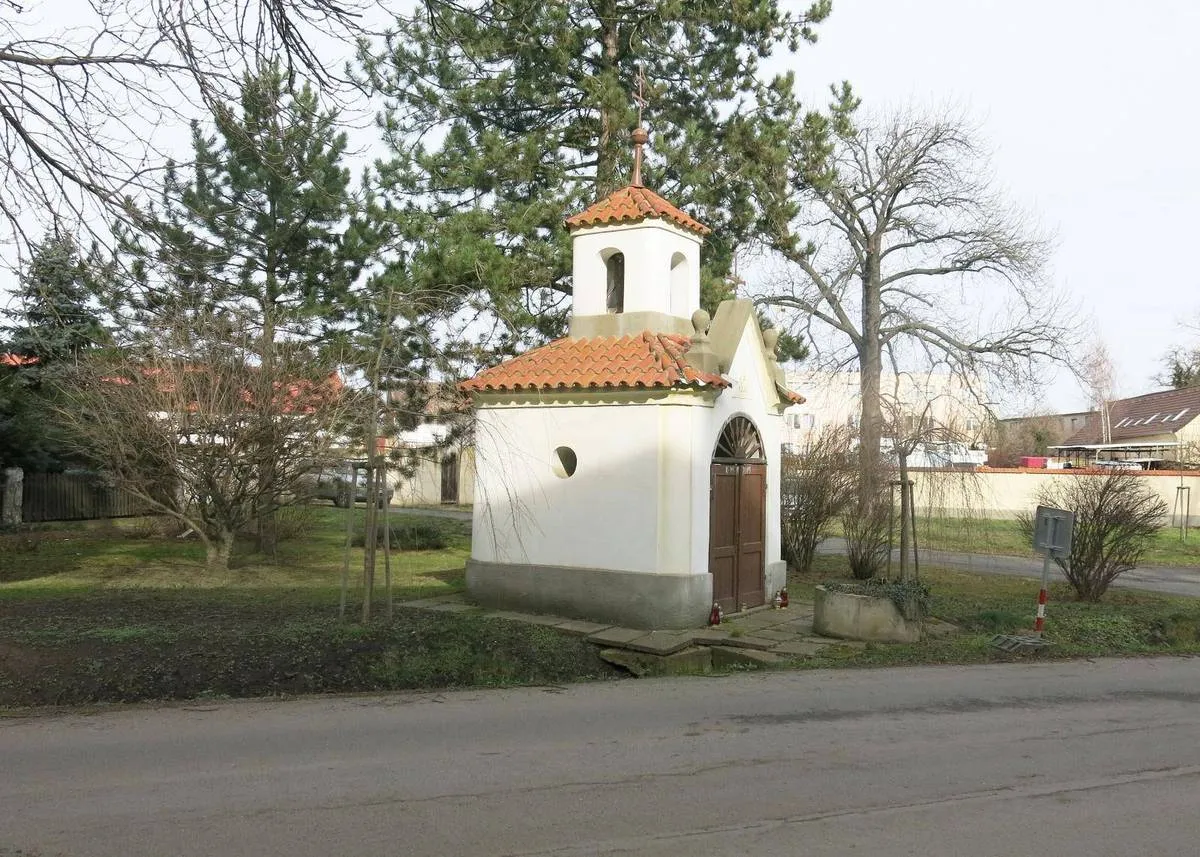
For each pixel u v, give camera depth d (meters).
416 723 7.30
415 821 5.05
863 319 32.09
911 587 12.09
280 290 20.14
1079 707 8.21
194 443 14.10
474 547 12.79
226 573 15.37
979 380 29.39
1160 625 12.95
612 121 17.98
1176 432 45.75
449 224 17.36
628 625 11.52
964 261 31.12
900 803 5.48
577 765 6.18
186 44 8.73
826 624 11.46
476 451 12.88
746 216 19.20
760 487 13.65
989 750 6.72
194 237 13.40
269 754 6.33
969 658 10.58
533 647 10.12
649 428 11.64
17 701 7.75
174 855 4.52
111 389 13.92
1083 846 4.82
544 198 17.88
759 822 5.12
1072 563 15.84
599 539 11.88
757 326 13.45
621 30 19.14
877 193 31.34
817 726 7.37
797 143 21.75
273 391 13.87
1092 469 19.83
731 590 12.77
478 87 17.80
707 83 19.05
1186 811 5.40
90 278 9.88
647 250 12.95
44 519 25.97
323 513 24.16
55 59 8.59
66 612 10.93
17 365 21.67
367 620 10.48
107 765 6.02
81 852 4.55
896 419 16.42
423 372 12.55
